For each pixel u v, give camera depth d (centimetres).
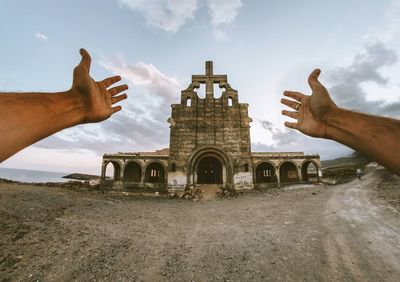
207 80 2678
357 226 963
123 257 697
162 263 661
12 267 626
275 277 575
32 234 847
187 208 1563
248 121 2500
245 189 2306
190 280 571
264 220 1146
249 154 2406
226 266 639
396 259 652
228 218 1226
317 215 1190
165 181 2581
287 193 2034
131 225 1054
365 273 583
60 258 682
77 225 991
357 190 1945
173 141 2439
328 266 623
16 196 1330
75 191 2102
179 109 2544
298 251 725
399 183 2022
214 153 2408
